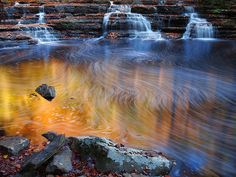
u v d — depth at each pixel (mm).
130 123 6684
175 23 18734
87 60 12867
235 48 15852
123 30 18266
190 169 5004
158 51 15000
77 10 18828
